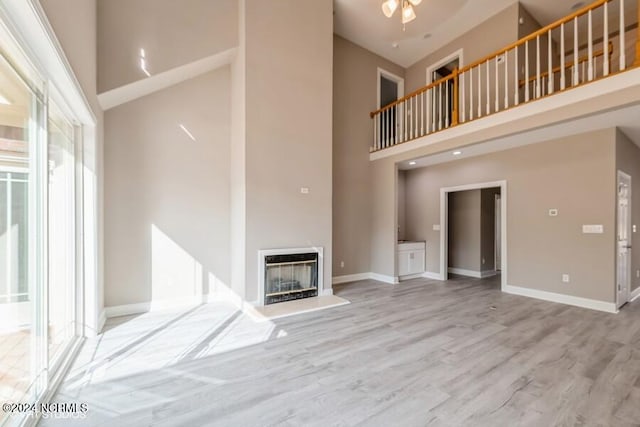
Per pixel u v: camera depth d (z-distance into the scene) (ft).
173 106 13.89
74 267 9.94
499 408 6.41
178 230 13.92
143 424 5.91
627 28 18.80
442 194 20.48
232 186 15.05
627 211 14.80
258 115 13.84
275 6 14.47
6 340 6.06
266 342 9.91
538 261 15.49
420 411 6.31
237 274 14.20
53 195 8.11
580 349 9.34
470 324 11.62
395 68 22.75
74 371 7.97
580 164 13.97
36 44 5.56
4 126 6.08
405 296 15.92
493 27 17.93
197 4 13.10
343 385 7.33
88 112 9.14
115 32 11.24
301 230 15.05
